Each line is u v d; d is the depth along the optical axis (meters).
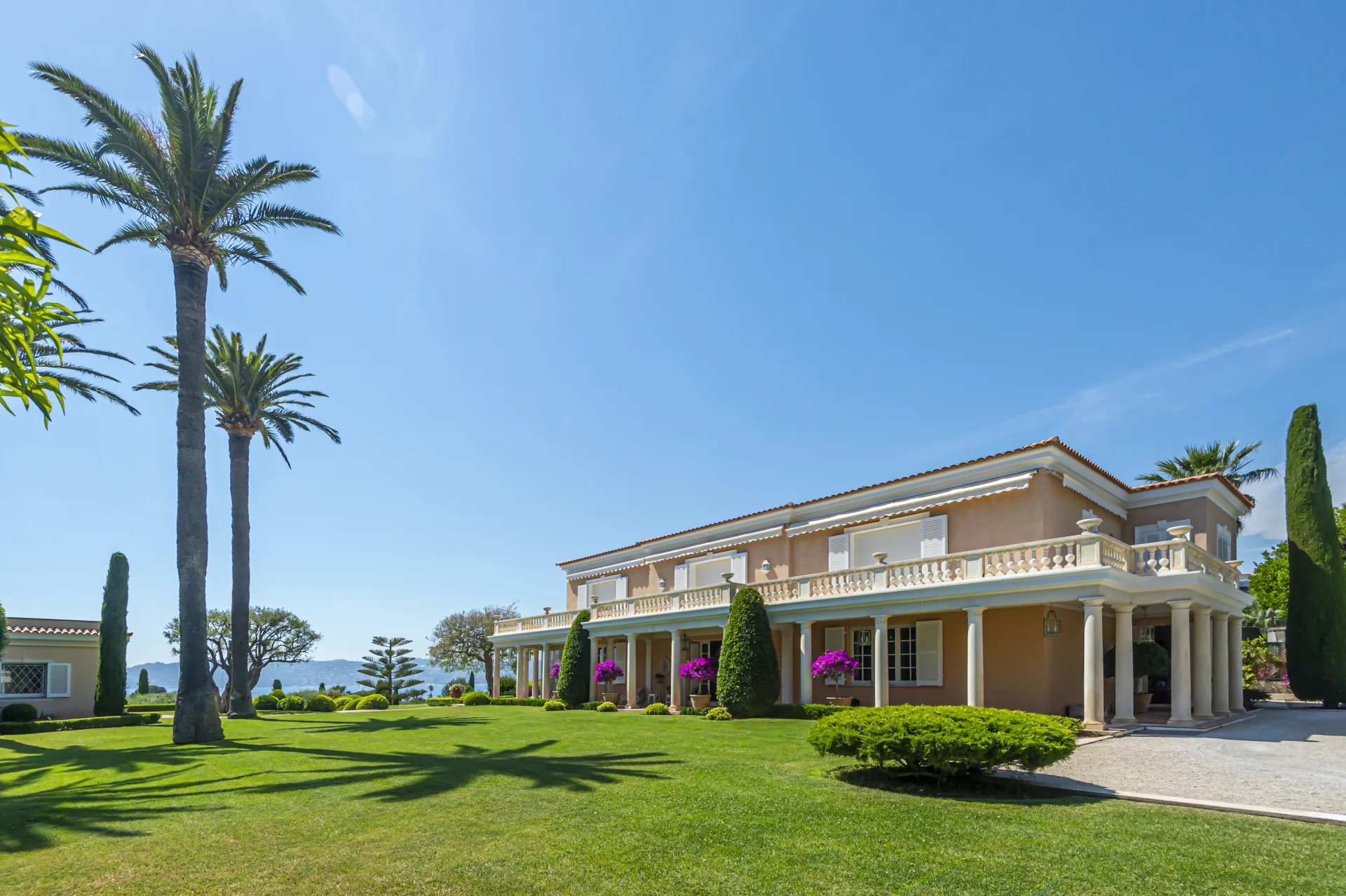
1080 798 9.21
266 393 29.59
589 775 10.84
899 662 22.70
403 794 9.68
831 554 25.45
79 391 21.64
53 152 18.14
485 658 57.56
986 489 21.06
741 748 14.06
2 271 4.54
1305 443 26.28
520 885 6.14
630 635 28.84
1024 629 19.80
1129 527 23.11
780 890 5.97
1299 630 25.47
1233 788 9.48
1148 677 21.89
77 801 10.02
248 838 7.73
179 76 19.44
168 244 20.00
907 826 7.80
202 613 19.03
